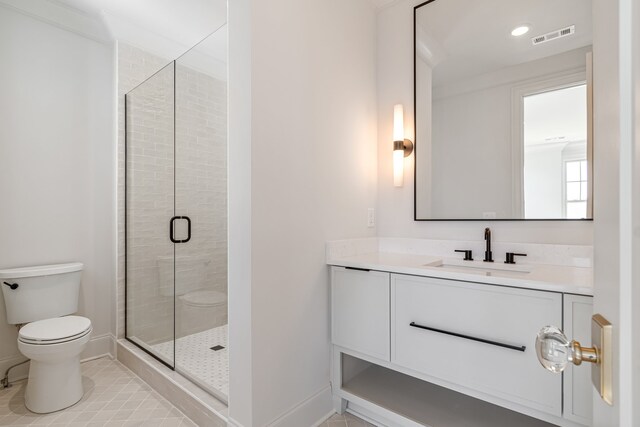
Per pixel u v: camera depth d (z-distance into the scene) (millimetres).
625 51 390
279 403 1505
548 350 505
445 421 1494
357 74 2047
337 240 1862
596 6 558
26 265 2258
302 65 1652
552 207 1624
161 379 1977
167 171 2387
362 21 2104
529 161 1688
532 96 1687
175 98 2346
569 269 1493
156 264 2385
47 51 2357
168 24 2520
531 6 1693
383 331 1578
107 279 2639
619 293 394
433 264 1731
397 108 2061
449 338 1379
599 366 466
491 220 1802
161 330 2281
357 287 1673
